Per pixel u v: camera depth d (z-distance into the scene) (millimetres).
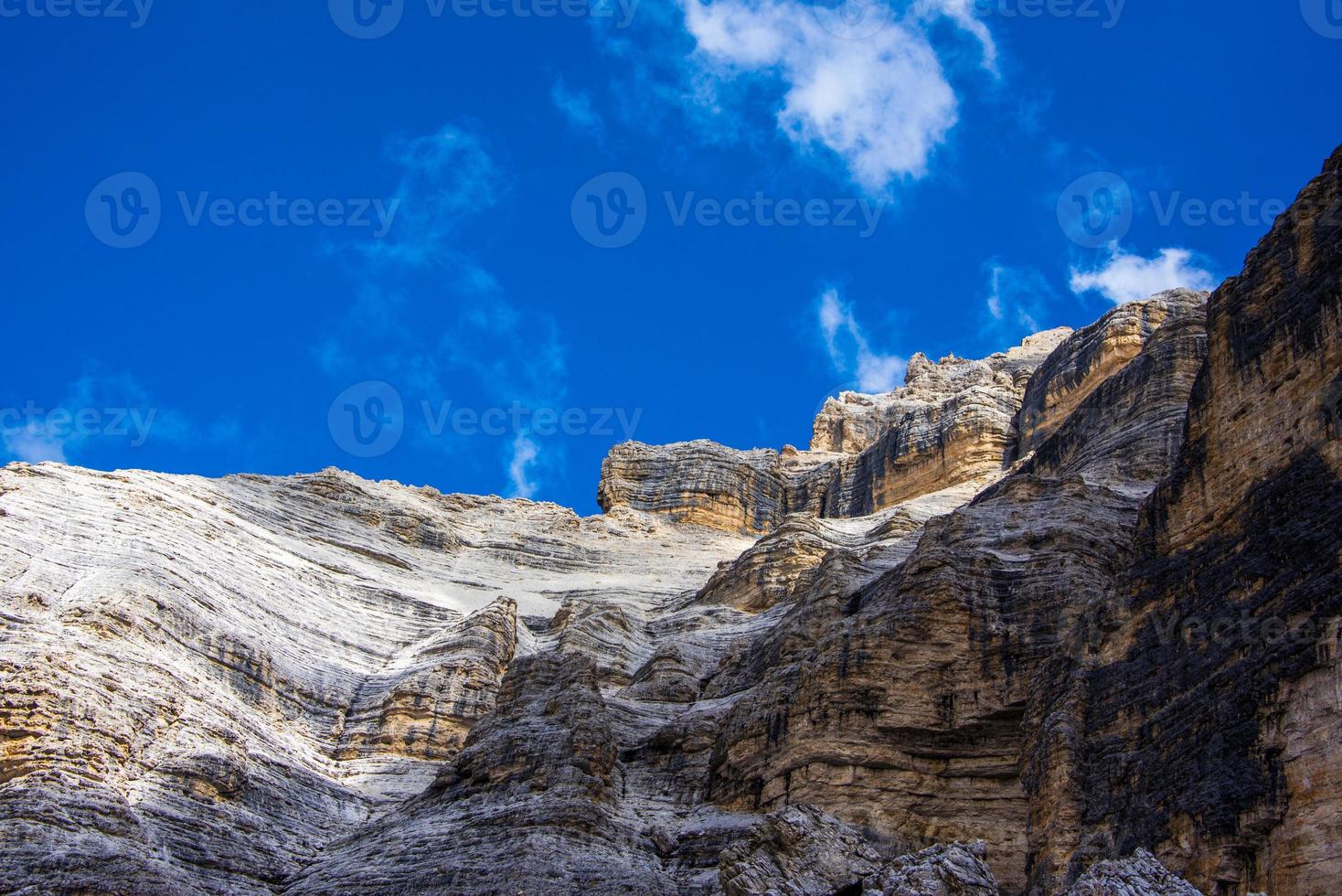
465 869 57781
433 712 81188
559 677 72062
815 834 52406
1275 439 51062
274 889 62656
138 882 57312
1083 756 51406
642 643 92562
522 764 64250
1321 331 50531
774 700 64312
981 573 64000
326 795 71938
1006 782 58906
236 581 90562
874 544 94188
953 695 60719
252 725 74812
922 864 48938
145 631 76062
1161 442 83562
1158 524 55344
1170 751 48062
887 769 60000
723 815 62656
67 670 67625
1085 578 62625
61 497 90438
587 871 57312
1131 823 47906
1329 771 42188
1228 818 44281
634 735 71625
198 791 65812
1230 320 55125
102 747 64625
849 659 62500
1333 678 43156
